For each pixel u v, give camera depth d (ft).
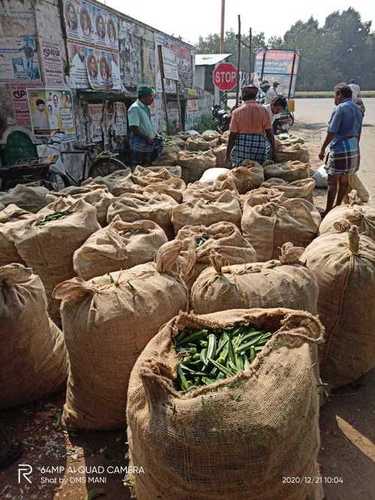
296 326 6.45
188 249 9.54
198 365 6.05
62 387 9.78
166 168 20.77
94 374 7.80
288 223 12.84
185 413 4.96
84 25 26.78
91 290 7.80
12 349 8.36
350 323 9.23
